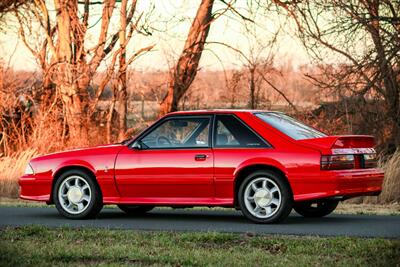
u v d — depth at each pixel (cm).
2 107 2739
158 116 2767
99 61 2750
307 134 1251
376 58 2325
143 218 1359
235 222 1272
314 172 1177
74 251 933
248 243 991
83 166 1311
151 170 1266
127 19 2788
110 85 2684
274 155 1199
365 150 1242
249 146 1219
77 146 2662
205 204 1240
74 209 1332
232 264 847
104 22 2803
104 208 1594
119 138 2684
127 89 2703
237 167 1214
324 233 1094
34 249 952
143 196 1280
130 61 2689
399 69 2378
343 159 1192
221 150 1231
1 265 852
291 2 2434
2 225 1234
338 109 2455
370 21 2308
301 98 2555
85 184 1322
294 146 1198
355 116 2466
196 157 1241
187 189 1248
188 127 1262
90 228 1145
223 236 1018
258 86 2636
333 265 838
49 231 1108
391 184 1855
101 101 2816
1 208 1614
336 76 2373
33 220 1323
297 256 897
